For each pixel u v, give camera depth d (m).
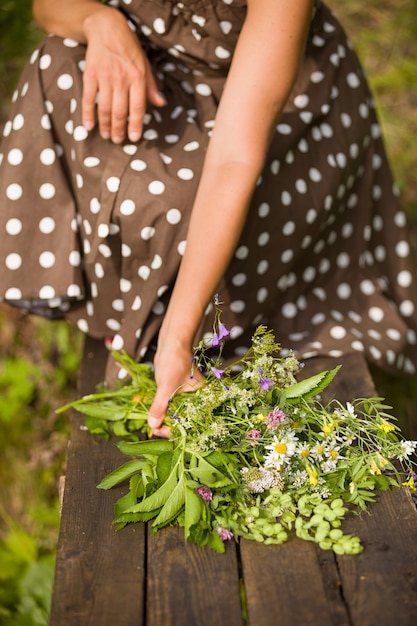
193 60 2.03
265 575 1.42
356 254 2.31
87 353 2.24
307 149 2.10
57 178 2.00
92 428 1.87
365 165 2.33
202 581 1.42
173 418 1.62
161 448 1.66
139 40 2.07
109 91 1.92
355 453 1.63
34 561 2.77
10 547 2.82
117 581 1.42
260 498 1.58
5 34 3.80
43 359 3.11
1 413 3.06
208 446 1.59
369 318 2.30
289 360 1.66
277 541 1.48
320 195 2.09
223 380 1.63
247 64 1.74
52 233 2.01
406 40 3.99
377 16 4.10
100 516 1.59
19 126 2.02
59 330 3.11
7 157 2.02
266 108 1.74
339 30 2.26
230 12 1.94
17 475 3.00
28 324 3.18
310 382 1.63
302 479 1.58
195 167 1.90
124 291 1.97
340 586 1.39
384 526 1.52
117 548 1.50
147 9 2.00
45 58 2.03
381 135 2.41
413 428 2.72
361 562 1.44
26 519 2.93
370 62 3.92
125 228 1.88
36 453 3.02
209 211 1.72
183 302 1.69
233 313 2.04
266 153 1.78
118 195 1.88
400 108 3.73
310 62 2.16
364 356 2.18
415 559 1.44
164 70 2.09
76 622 1.34
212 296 1.73
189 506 1.49
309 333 2.19
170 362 1.66
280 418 1.55
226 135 1.74
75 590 1.41
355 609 1.34
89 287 2.06
